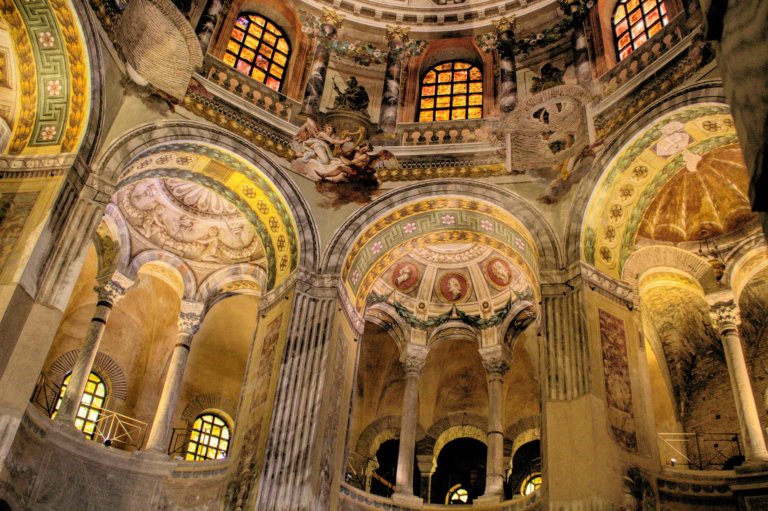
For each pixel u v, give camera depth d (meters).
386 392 23.00
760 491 13.41
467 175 18.12
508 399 22.31
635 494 13.48
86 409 20.06
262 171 17.72
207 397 22.16
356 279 18.20
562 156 17.42
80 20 14.86
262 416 15.63
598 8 19.28
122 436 20.23
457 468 22.72
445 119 20.14
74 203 14.60
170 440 20.94
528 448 22.09
